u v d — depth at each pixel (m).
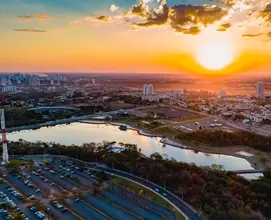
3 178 171.75
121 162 193.75
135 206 139.75
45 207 135.25
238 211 129.62
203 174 174.62
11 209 131.88
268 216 138.75
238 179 175.62
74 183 166.75
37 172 183.38
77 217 128.12
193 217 129.75
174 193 154.62
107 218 127.88
